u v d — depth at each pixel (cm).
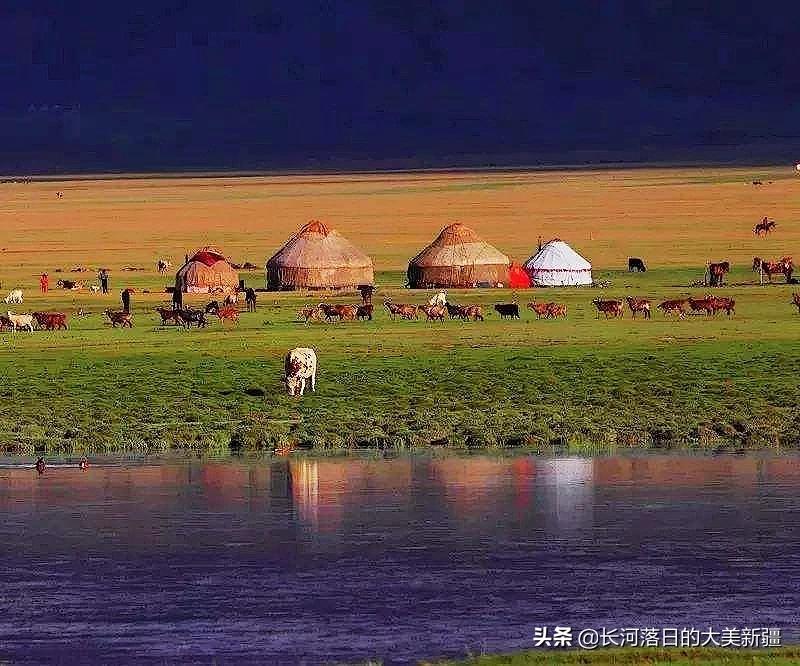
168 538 10175
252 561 9506
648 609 8344
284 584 8938
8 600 8625
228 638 7862
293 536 10212
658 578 9012
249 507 11212
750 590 8719
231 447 14212
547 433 14700
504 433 14712
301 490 11875
